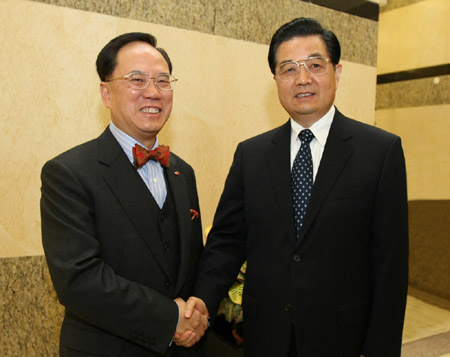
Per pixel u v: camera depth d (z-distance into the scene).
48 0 2.01
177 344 1.34
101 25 2.14
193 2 2.38
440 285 3.74
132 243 1.29
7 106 1.96
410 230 4.00
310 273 1.35
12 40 1.95
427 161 3.76
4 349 2.02
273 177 1.47
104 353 1.26
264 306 1.43
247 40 2.58
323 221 1.35
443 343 2.86
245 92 2.61
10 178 2.00
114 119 1.41
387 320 1.33
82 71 2.12
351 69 2.99
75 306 1.19
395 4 3.94
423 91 3.75
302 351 1.35
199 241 1.60
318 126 1.47
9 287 2.02
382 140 1.40
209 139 2.51
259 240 1.47
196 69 2.43
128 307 1.20
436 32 3.60
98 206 1.27
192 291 1.54
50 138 2.07
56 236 1.22
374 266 1.38
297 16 2.73
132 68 1.33
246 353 1.51
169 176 1.48
